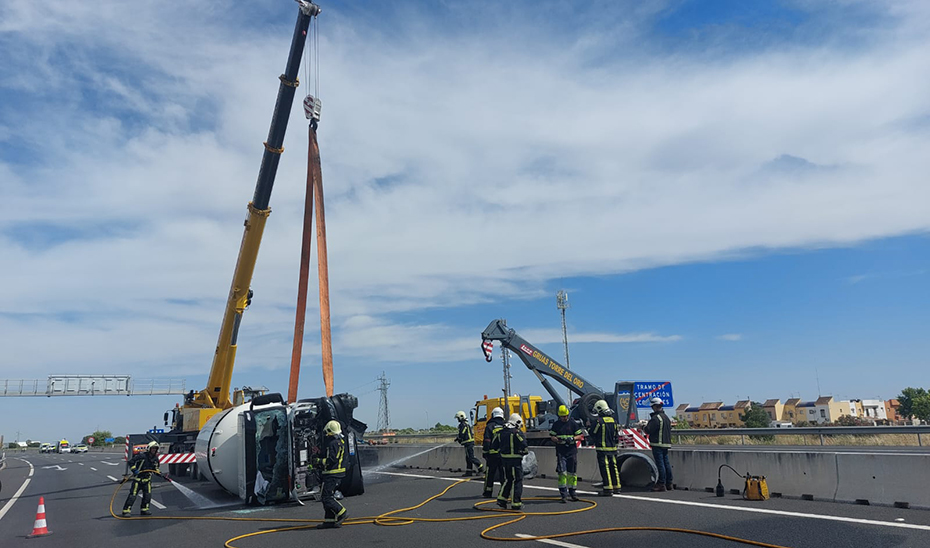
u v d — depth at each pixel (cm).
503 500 1091
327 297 1605
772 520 868
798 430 2528
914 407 7444
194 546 909
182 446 2228
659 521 902
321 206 1686
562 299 4994
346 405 1412
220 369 2117
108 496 1744
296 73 1733
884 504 942
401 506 1194
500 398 2520
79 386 5266
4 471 3356
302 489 1316
